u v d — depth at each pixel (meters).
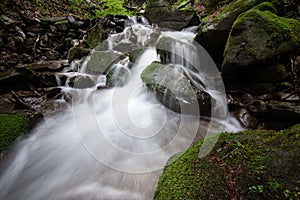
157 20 6.82
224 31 3.76
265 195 1.49
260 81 3.38
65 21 6.43
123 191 2.21
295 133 1.83
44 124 3.31
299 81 3.02
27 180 2.45
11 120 3.07
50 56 5.55
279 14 3.80
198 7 7.40
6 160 2.56
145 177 2.33
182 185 1.78
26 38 5.53
